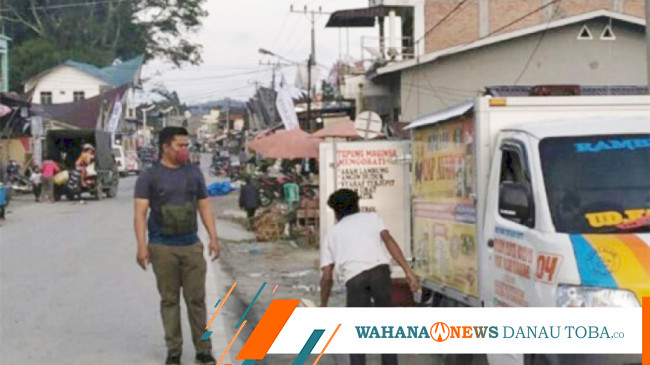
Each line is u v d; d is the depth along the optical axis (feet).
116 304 40.32
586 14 104.06
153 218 27.55
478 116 25.41
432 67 107.65
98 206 115.96
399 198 39.99
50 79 238.89
